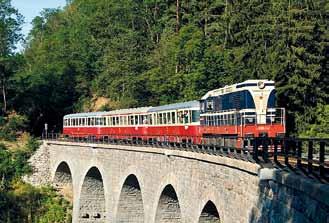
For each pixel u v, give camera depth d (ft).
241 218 87.92
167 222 137.28
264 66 189.88
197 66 236.22
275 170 73.67
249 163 83.61
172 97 258.37
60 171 231.30
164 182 131.44
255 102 123.65
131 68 287.89
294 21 183.32
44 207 217.36
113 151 172.04
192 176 114.42
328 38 185.68
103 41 331.77
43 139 249.96
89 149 193.98
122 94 290.15
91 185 201.98
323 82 187.11
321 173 59.31
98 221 203.10
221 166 98.17
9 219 210.18
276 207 72.49
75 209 205.26
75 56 329.52
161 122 167.63
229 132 128.98
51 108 307.78
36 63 344.08
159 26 323.16
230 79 222.89
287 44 183.52
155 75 264.93
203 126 145.69
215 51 240.94
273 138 77.15
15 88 295.07
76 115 241.35
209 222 110.83
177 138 150.51
